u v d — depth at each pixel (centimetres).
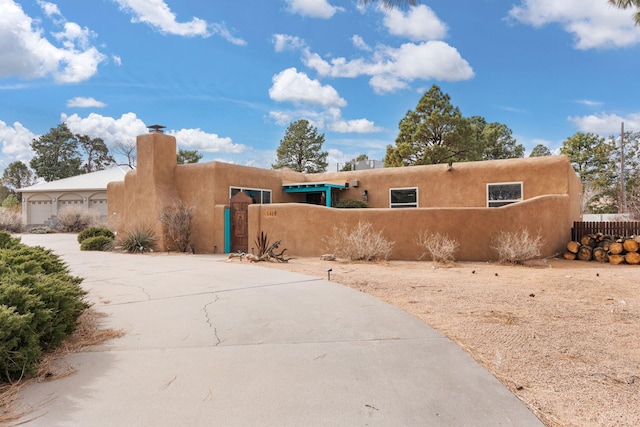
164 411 306
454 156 3303
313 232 1379
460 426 287
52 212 3547
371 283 847
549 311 611
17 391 335
